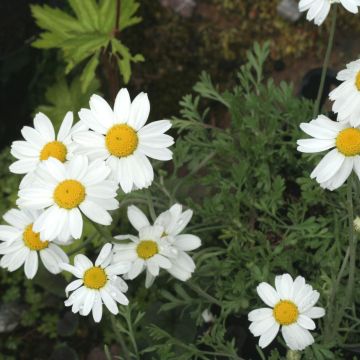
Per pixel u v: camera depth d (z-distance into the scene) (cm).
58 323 76
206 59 83
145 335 67
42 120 53
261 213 65
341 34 82
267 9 83
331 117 66
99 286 52
